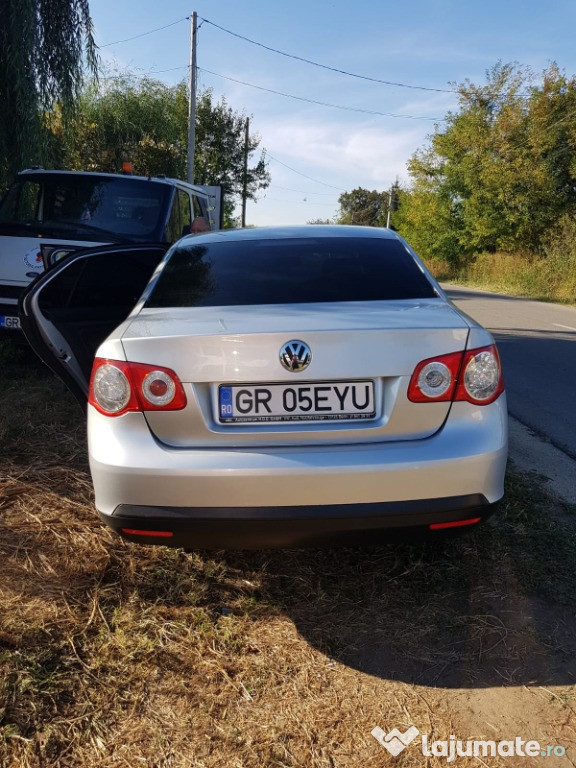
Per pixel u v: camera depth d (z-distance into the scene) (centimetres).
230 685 235
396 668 246
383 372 242
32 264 595
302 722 220
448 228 3509
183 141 3244
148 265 441
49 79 788
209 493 238
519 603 284
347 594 290
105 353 253
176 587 287
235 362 241
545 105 2927
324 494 237
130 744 209
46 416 490
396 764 205
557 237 2448
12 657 236
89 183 690
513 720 223
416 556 317
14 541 317
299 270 319
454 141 3275
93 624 262
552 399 655
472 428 247
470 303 1786
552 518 361
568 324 1312
